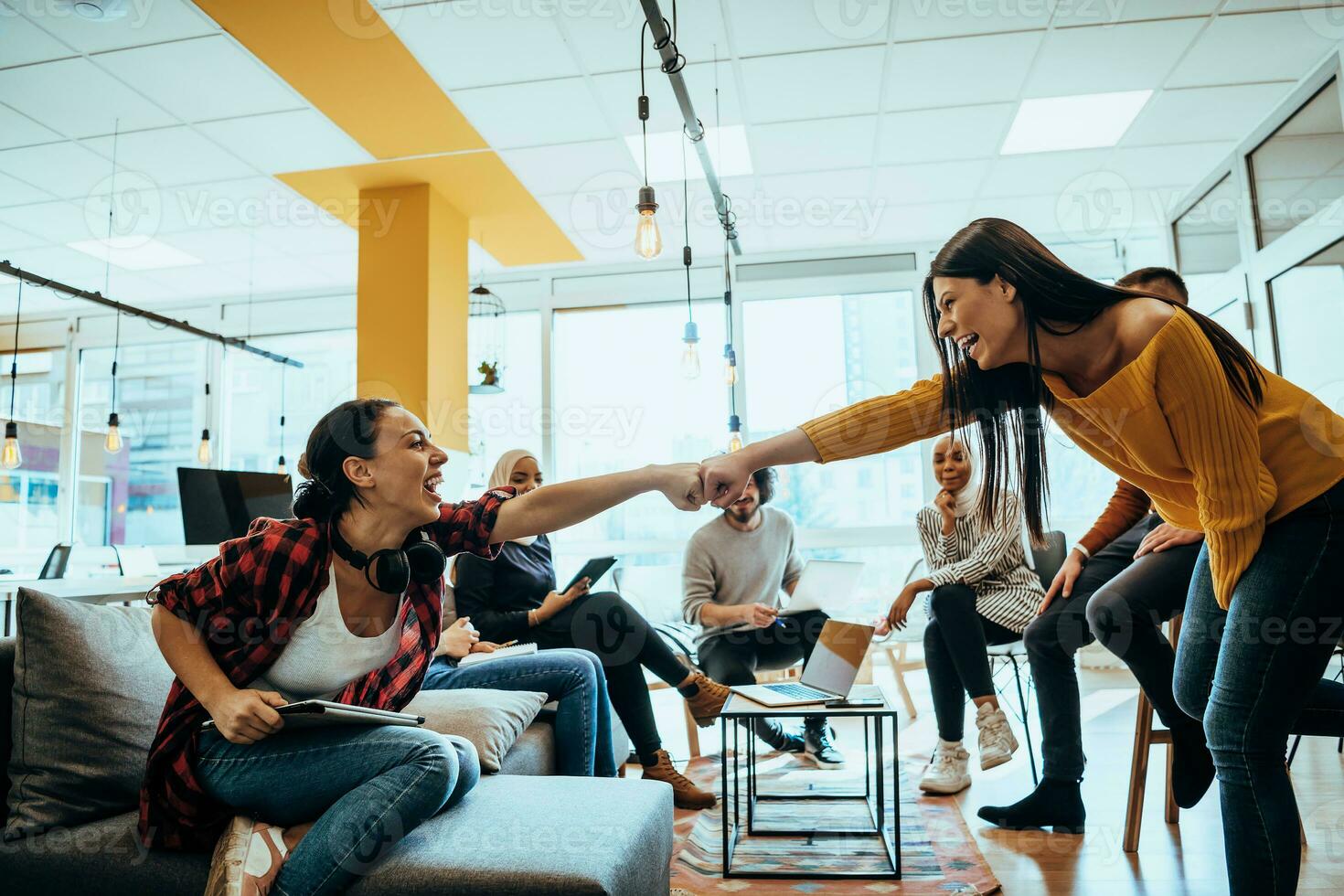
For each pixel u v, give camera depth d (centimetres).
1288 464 118
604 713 222
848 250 562
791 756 309
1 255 540
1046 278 121
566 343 593
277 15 306
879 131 405
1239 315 417
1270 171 395
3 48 326
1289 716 117
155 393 644
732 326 571
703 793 245
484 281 601
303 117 382
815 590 294
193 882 120
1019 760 297
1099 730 339
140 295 628
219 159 421
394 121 385
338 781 117
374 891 110
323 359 625
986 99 378
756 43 332
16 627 138
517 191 460
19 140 398
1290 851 114
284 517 362
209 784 122
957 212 507
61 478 651
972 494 277
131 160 420
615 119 388
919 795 256
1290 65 353
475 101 371
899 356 556
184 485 326
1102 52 343
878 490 543
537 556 287
